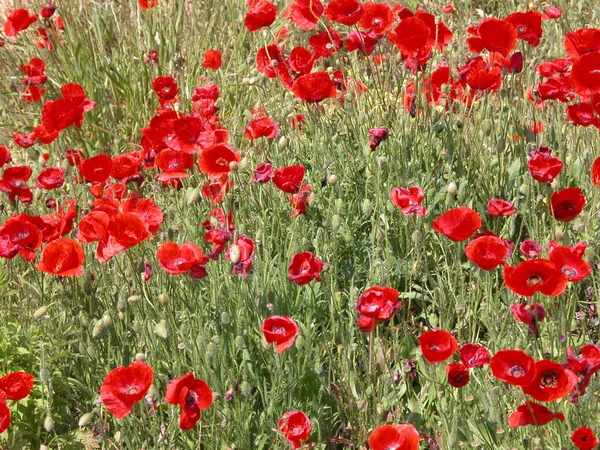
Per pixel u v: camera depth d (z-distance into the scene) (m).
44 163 3.50
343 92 3.54
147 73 4.52
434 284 2.93
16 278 3.18
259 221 3.13
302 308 2.99
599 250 3.04
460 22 5.02
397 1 5.09
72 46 4.53
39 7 5.23
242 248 2.76
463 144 3.28
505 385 2.70
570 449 2.57
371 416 2.75
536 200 3.12
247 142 3.83
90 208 3.21
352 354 2.88
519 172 3.24
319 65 4.60
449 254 3.12
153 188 3.54
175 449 2.77
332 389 2.82
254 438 2.79
